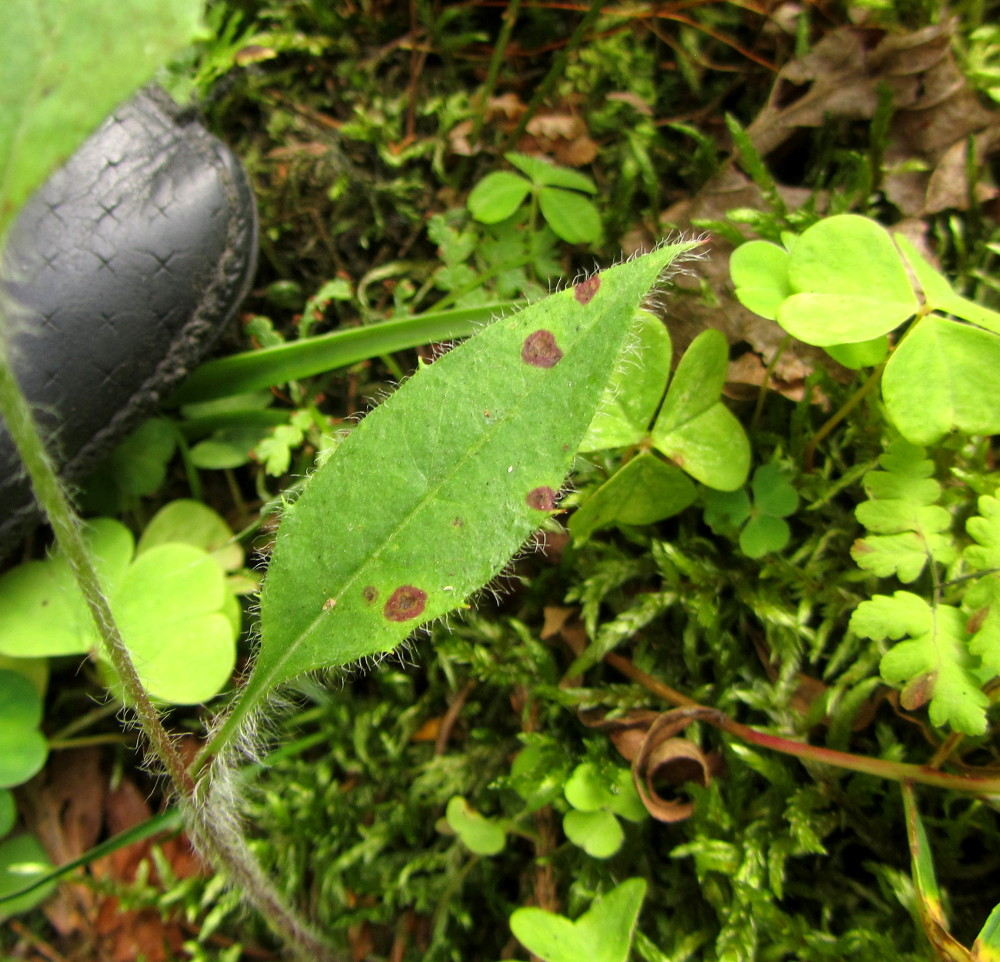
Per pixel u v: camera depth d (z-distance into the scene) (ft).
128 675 0.37
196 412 0.59
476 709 0.56
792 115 0.56
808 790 0.48
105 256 0.47
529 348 0.35
